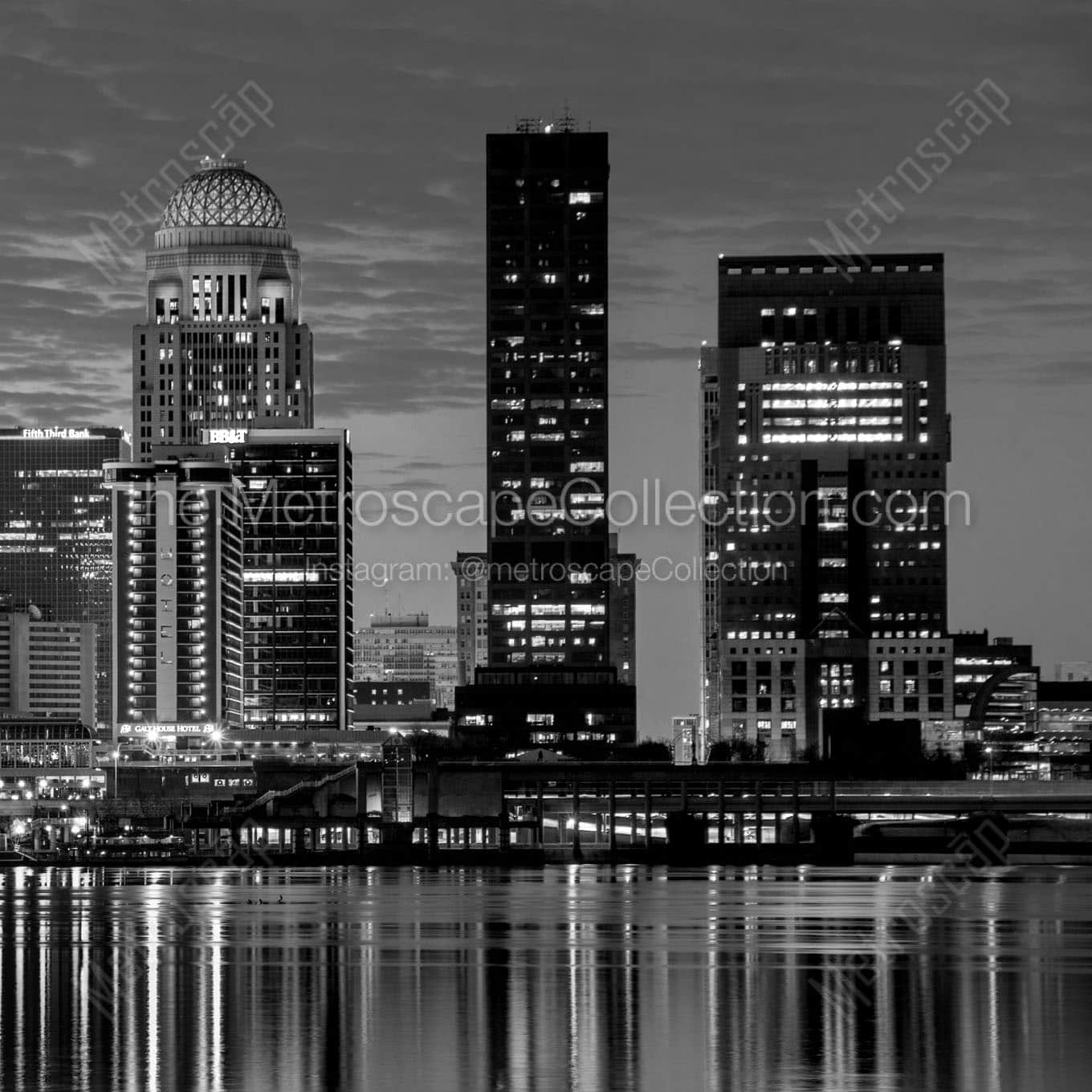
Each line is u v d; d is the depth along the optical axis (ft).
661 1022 563.89
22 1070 494.18
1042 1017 571.69
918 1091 467.11
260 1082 477.77
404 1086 472.03
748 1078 481.46
